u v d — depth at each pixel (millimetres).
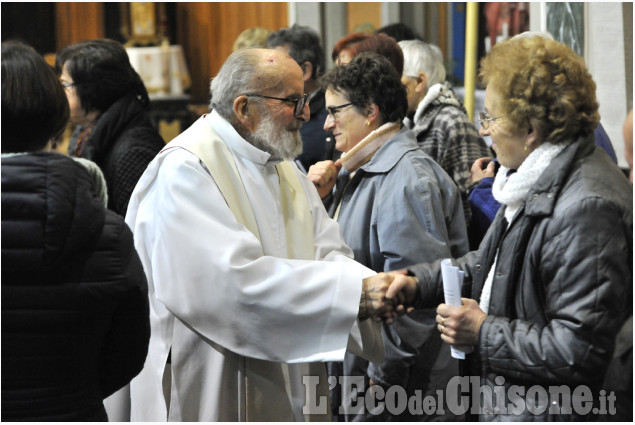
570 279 1900
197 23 8539
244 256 2297
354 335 2438
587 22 4242
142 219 2451
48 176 1760
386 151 2877
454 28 6445
